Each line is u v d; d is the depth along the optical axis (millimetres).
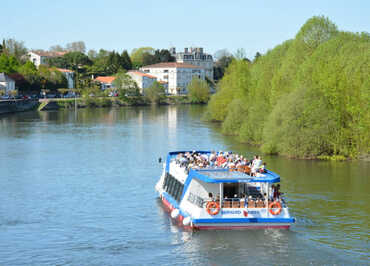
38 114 178000
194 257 35500
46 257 36438
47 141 100500
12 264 35281
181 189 44781
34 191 56500
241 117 107312
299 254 35500
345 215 45312
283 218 39031
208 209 38406
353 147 77188
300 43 92375
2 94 198375
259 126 91062
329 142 76875
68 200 52281
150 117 164750
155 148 89625
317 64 81375
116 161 76125
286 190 55312
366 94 74125
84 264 35000
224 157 47781
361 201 50375
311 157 77250
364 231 40594
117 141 99938
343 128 77375
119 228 42594
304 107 78125
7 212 48031
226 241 37625
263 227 39156
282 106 80688
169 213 46781
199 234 38688
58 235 41156
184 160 47469
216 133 112250
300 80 84625
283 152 78688
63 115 174125
